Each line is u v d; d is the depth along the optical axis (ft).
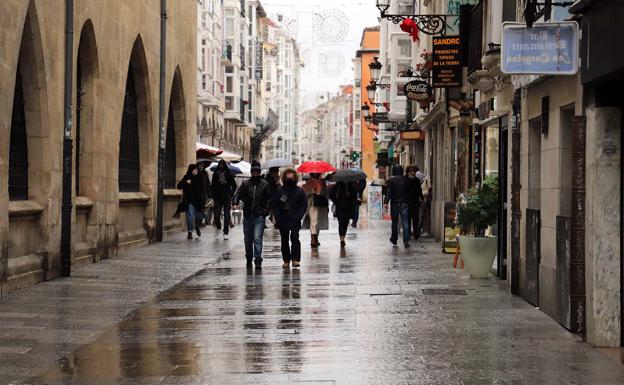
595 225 36.37
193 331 40.83
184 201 100.58
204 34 185.06
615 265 36.27
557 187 42.70
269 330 40.96
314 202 87.20
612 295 36.32
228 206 99.40
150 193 94.07
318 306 48.16
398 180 88.33
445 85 83.66
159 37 98.22
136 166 92.94
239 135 278.26
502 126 59.93
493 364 33.32
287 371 32.42
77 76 72.38
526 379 30.91
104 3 73.87
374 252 82.43
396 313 45.50
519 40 38.29
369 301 49.88
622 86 35.81
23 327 41.93
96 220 72.79
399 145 197.77
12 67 52.60
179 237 104.12
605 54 33.83
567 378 31.01
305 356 35.09
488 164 74.02
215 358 34.83
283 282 58.90
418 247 88.58
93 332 40.68
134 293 53.88
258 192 67.36
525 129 49.83
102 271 65.87
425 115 114.52
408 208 88.48
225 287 56.59
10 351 36.35
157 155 96.89
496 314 44.86
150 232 93.81
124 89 81.82
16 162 57.52
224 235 98.89
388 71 212.64
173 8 106.32
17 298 51.34
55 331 40.88
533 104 48.21
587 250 37.40
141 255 79.30
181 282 59.26
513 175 51.78
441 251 83.15
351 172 88.99
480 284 57.00
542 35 38.19
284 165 70.79
